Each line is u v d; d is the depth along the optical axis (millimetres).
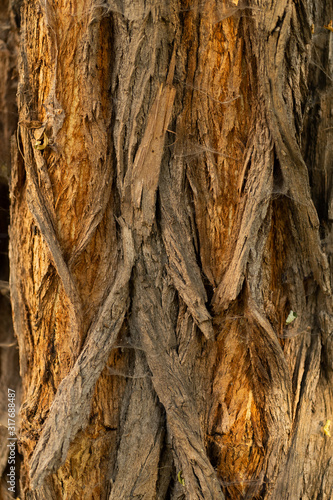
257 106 1660
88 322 1671
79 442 1661
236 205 1679
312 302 1738
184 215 1676
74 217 1676
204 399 1680
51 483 1670
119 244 1675
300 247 1712
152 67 1642
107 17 1653
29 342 1734
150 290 1661
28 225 1720
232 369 1690
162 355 1652
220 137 1675
